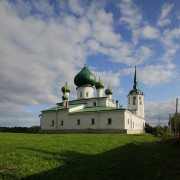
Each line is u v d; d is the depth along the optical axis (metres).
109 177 13.25
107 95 79.81
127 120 60.38
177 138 33.41
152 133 72.00
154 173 14.35
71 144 27.31
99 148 24.66
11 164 15.11
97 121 62.06
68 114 67.56
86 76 78.06
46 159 17.33
